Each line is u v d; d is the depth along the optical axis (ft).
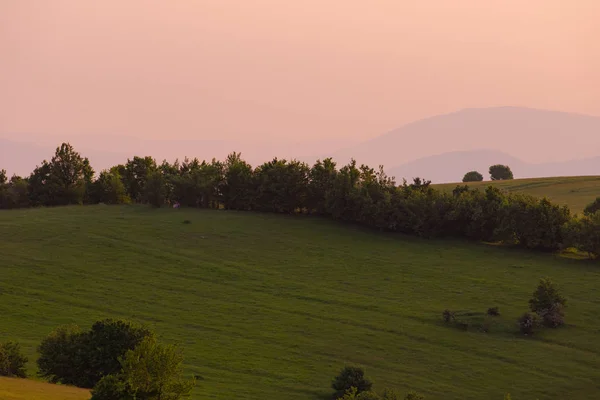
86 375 243.81
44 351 251.60
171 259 469.98
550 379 312.71
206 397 265.75
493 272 458.91
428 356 335.06
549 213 501.15
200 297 407.44
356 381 280.51
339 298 411.13
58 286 415.23
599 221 476.95
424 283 438.81
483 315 383.65
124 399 167.94
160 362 173.99
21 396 194.18
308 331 361.51
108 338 248.93
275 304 399.44
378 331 364.38
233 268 457.68
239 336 351.05
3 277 423.64
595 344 352.28
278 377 300.81
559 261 481.46
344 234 537.24
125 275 438.81
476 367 324.19
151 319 370.32
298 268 461.37
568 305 402.11
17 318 361.92
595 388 305.12
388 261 478.59
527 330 365.20
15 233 516.32
